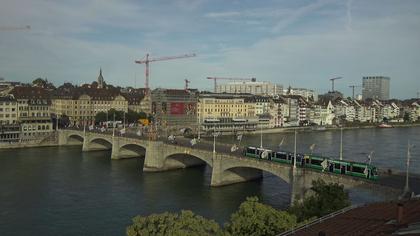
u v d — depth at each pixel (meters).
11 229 94.00
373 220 49.47
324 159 109.00
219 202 116.06
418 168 159.12
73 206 111.50
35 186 132.38
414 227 41.62
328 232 47.62
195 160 173.00
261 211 58.84
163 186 135.50
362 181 93.19
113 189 130.50
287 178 112.06
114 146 190.88
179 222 54.34
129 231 54.81
